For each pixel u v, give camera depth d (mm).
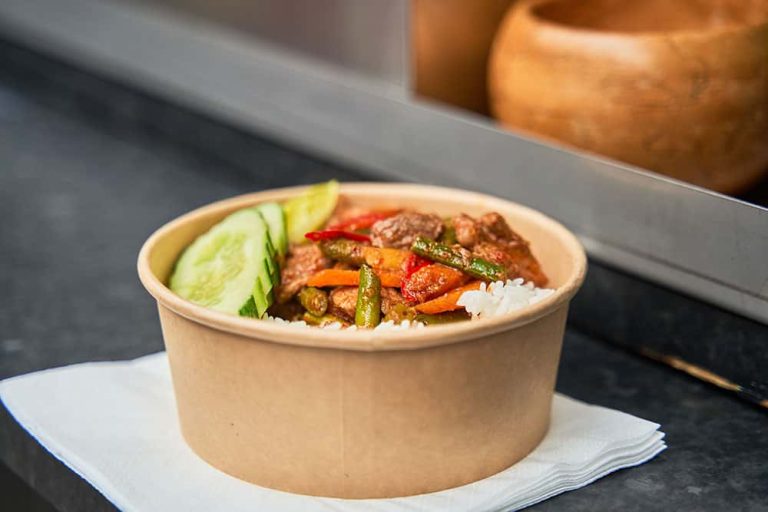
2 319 780
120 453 631
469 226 645
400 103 846
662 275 704
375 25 858
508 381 600
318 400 588
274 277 637
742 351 681
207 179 997
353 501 600
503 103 787
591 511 604
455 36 847
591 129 741
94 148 1100
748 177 744
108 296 805
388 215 682
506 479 606
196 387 614
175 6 1058
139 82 1124
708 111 719
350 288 631
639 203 709
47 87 1294
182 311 597
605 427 638
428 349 579
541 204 764
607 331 739
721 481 621
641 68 720
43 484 660
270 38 955
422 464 597
